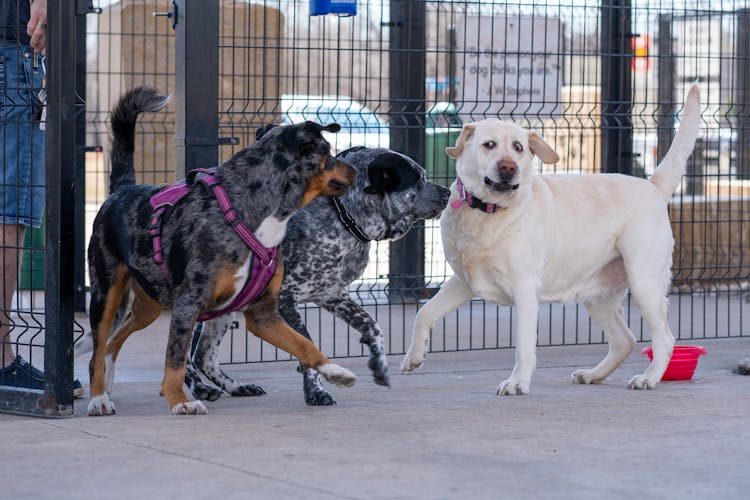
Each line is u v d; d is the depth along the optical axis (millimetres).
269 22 10984
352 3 7945
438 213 6246
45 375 5387
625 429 4996
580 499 3703
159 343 8516
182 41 7148
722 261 12125
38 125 6090
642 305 6547
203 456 4285
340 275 6121
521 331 6207
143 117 11484
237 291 5246
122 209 5551
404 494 3717
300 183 5238
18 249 5762
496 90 9562
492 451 4445
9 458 4254
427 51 9227
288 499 3639
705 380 6918
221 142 7215
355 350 8406
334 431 4871
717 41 12594
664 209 6695
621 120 11047
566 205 6453
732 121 12633
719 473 4109
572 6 9516
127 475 3963
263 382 6902
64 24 5250
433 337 9125
